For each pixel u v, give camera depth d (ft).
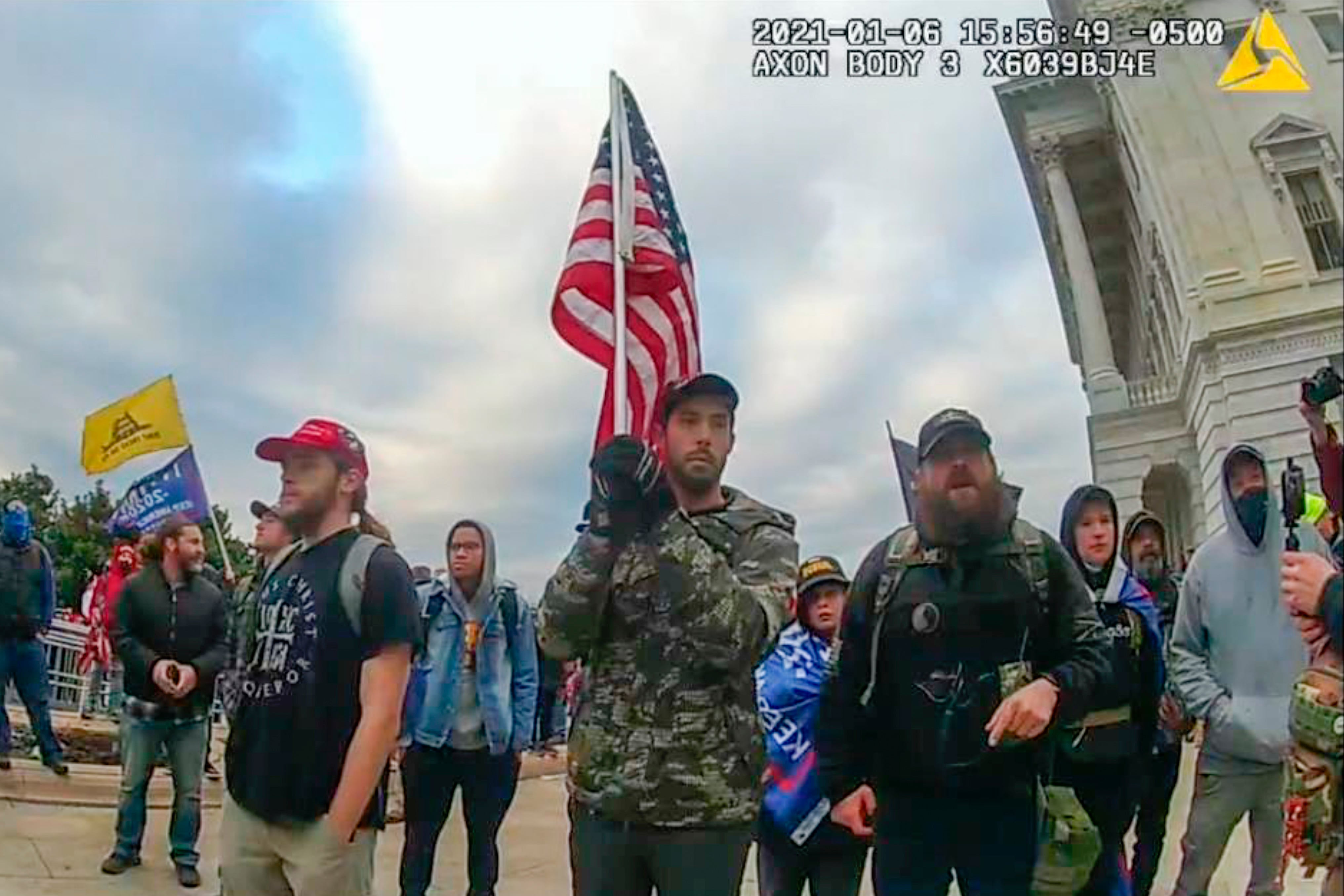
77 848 16.96
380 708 7.88
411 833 13.83
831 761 7.97
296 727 7.97
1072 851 7.36
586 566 7.40
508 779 14.24
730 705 7.39
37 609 22.03
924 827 7.45
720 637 7.21
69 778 22.04
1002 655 7.18
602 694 7.48
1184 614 9.64
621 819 7.24
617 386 10.58
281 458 8.70
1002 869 7.23
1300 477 5.40
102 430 27.86
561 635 7.58
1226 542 8.83
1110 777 9.89
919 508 7.46
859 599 7.81
